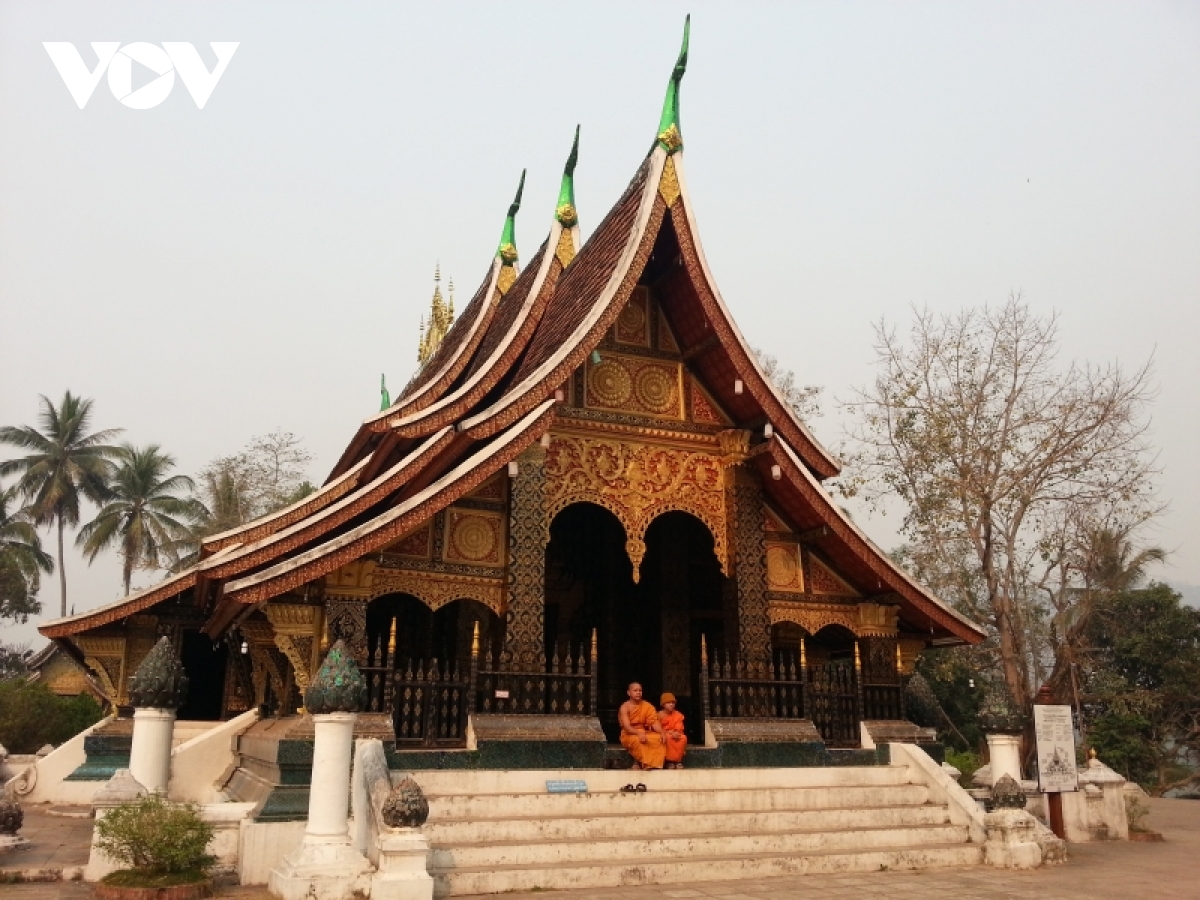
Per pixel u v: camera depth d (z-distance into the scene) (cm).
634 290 1396
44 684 3084
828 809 1113
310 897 773
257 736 1311
